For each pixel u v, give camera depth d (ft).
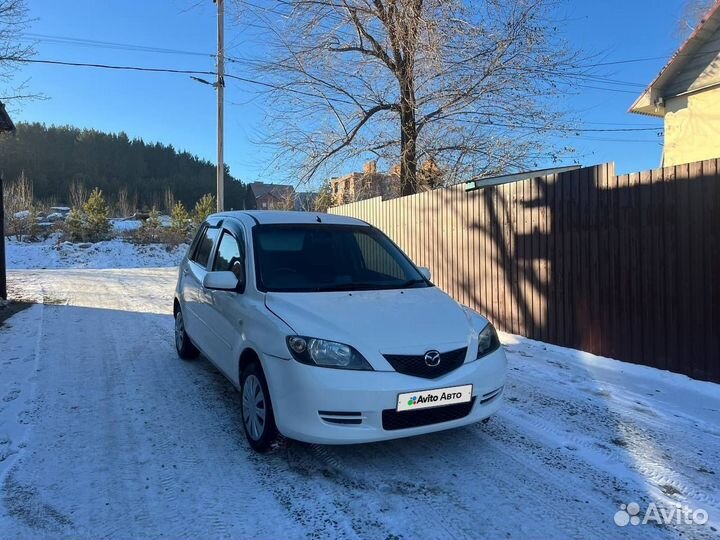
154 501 10.34
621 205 20.07
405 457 12.37
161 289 43.98
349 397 10.67
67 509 10.03
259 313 12.60
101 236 102.99
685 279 17.98
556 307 23.13
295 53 41.81
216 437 13.35
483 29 37.32
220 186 71.31
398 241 35.27
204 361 20.42
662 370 18.76
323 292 13.44
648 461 12.38
